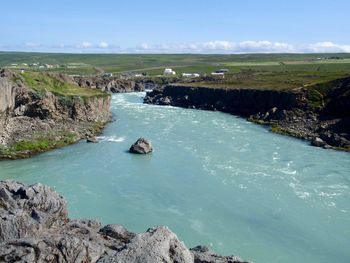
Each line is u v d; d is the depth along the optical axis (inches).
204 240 1761.8
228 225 1913.1
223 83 7022.6
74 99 4254.4
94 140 3597.4
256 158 3056.1
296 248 1717.5
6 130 3420.3
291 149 3393.2
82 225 1368.1
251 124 4702.3
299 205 2143.2
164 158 3046.3
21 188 1535.4
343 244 1754.4
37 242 1031.0
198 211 2066.9
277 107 5137.8
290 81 6254.9
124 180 2532.0
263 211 2069.4
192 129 4269.2
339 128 4033.0
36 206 1448.1
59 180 2513.5
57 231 1295.5
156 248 928.3
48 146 3326.8
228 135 3956.7
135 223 1918.1
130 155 3132.4
